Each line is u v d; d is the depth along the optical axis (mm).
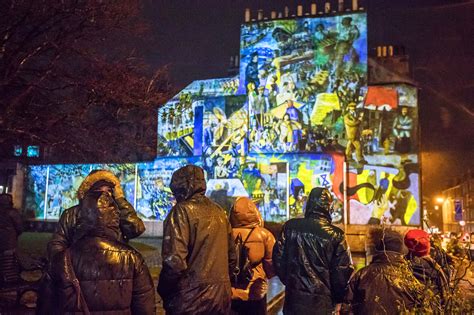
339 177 31031
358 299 4895
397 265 4879
